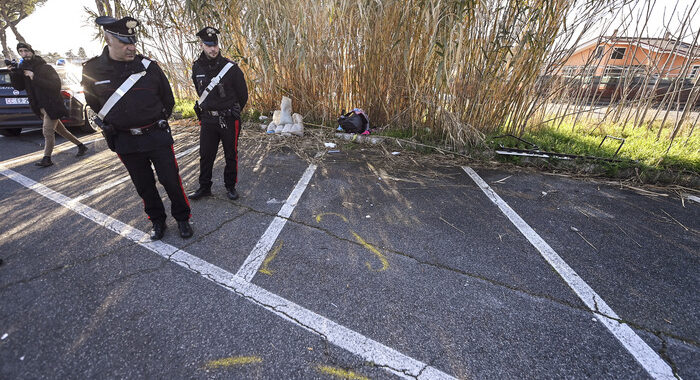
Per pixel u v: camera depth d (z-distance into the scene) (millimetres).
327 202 3332
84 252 2395
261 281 2152
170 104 2455
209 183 3314
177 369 1542
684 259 2488
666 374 1573
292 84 6117
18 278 2098
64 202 3182
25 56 3781
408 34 4598
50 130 4141
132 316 1833
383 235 2742
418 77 4992
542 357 1650
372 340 1732
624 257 2500
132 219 2883
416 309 1947
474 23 4289
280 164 4414
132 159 2295
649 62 5996
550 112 6512
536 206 3330
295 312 1904
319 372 1553
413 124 5301
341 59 5562
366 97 5695
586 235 2801
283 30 5137
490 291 2109
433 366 1596
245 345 1681
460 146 4820
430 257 2457
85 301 1927
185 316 1848
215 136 3068
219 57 2885
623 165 4125
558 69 4844
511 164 4535
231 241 2598
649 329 1837
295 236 2695
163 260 2334
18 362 1546
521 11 4109
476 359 1635
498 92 4820
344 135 5508
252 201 3318
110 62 2092
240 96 3092
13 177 3824
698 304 2035
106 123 2141
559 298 2061
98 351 1616
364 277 2217
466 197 3518
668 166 4078
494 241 2686
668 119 6836
